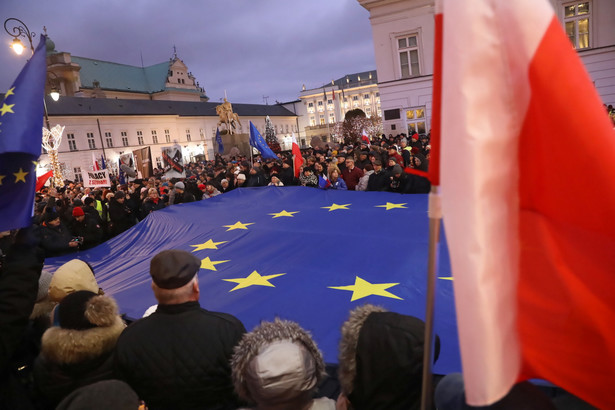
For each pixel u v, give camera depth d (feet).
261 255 14.30
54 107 141.69
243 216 19.08
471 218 2.48
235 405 6.21
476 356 2.59
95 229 23.04
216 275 13.14
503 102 2.63
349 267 12.40
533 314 3.23
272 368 4.31
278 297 10.99
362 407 4.50
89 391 3.82
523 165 2.92
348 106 311.06
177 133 187.83
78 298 6.34
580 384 3.16
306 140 283.59
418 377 4.28
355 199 19.35
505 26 2.63
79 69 237.66
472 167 2.47
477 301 2.52
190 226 18.98
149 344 5.85
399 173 20.54
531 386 3.41
